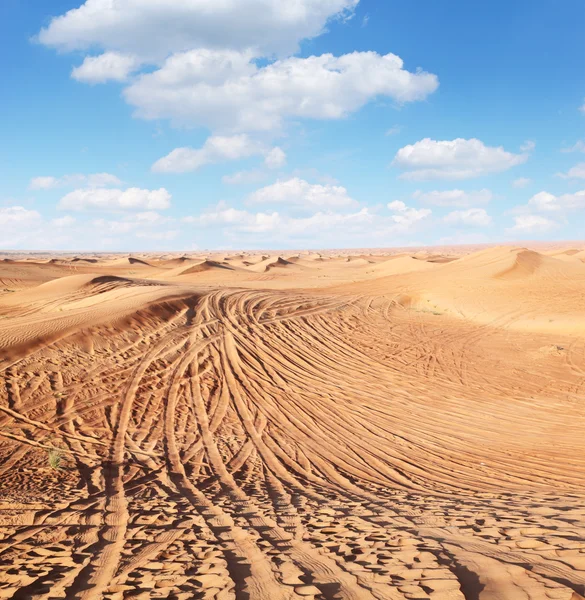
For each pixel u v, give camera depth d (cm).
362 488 941
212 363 1884
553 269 4672
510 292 3762
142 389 1567
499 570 388
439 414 1521
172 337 2123
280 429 1352
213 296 3039
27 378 1520
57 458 1055
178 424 1352
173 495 855
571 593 318
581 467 1062
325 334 2539
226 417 1427
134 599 400
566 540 458
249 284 5588
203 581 433
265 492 894
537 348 2436
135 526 651
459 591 351
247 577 439
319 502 811
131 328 2112
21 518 693
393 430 1370
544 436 1316
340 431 1353
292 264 8975
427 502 798
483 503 765
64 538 606
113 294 3047
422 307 3709
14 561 522
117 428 1291
